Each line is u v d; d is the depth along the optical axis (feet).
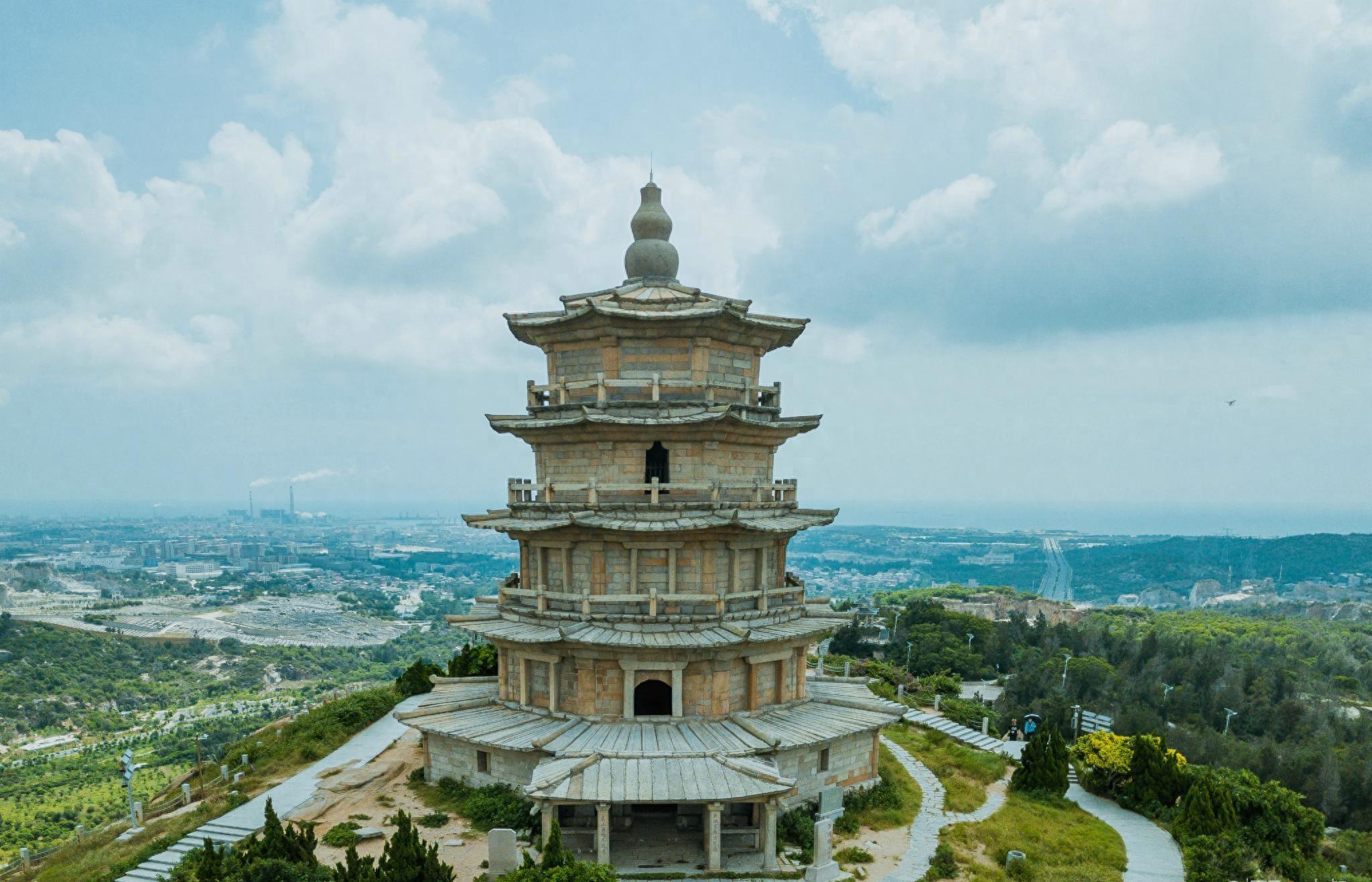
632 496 160.04
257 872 114.11
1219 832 163.32
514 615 174.09
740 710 164.45
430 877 116.47
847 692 191.93
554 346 169.37
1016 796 190.70
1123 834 172.65
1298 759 308.40
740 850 143.95
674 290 173.47
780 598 178.19
